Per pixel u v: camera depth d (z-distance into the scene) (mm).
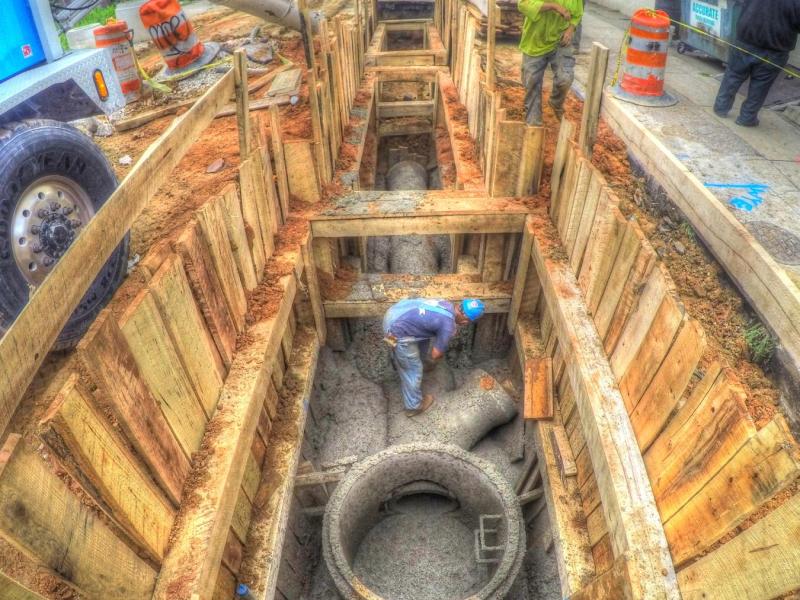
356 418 5359
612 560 3430
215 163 5414
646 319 3264
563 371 4617
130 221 2830
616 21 10414
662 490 2963
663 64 6109
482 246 5793
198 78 7918
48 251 3375
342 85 7141
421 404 5348
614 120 5660
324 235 5324
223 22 11281
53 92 3951
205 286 3416
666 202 4422
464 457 4527
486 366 6219
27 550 1788
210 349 3523
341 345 6016
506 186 5434
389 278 5945
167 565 2742
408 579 4566
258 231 4484
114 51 7035
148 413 2676
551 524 4078
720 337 3316
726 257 3635
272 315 4254
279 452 4258
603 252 3877
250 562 3619
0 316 3053
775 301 3104
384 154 10453
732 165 4895
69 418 2070
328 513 4164
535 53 5520
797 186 4586
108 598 2252
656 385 3123
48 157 3273
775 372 3016
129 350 2506
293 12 8586
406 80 9828
